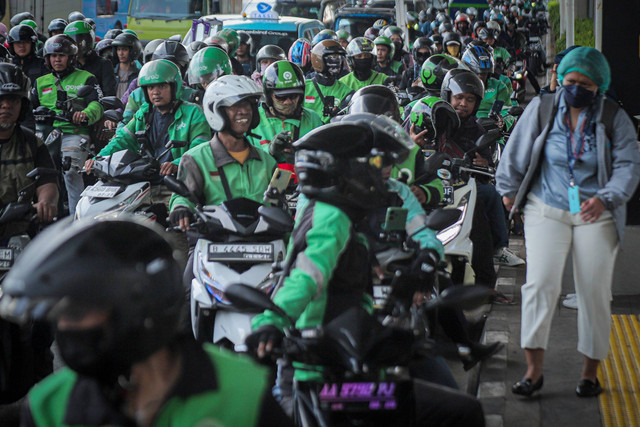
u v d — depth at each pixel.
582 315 6.70
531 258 6.67
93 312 2.50
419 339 3.96
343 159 4.38
